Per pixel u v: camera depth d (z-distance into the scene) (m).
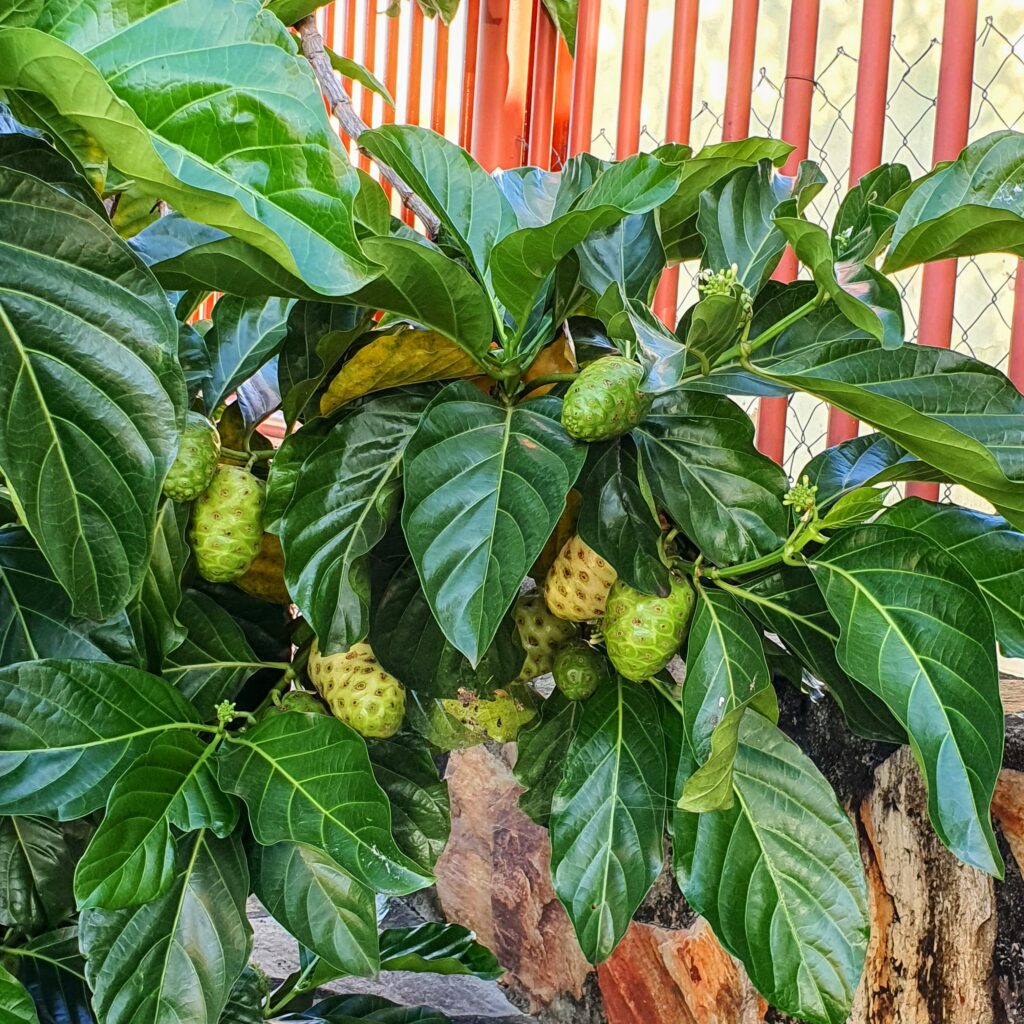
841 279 0.90
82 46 0.68
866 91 2.06
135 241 1.08
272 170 0.67
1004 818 1.37
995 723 0.83
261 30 0.69
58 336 0.74
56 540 0.75
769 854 0.96
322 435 0.99
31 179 0.73
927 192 0.91
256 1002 1.30
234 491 0.98
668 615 0.92
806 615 0.99
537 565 1.04
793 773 0.98
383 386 0.99
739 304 0.88
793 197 0.99
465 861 2.21
